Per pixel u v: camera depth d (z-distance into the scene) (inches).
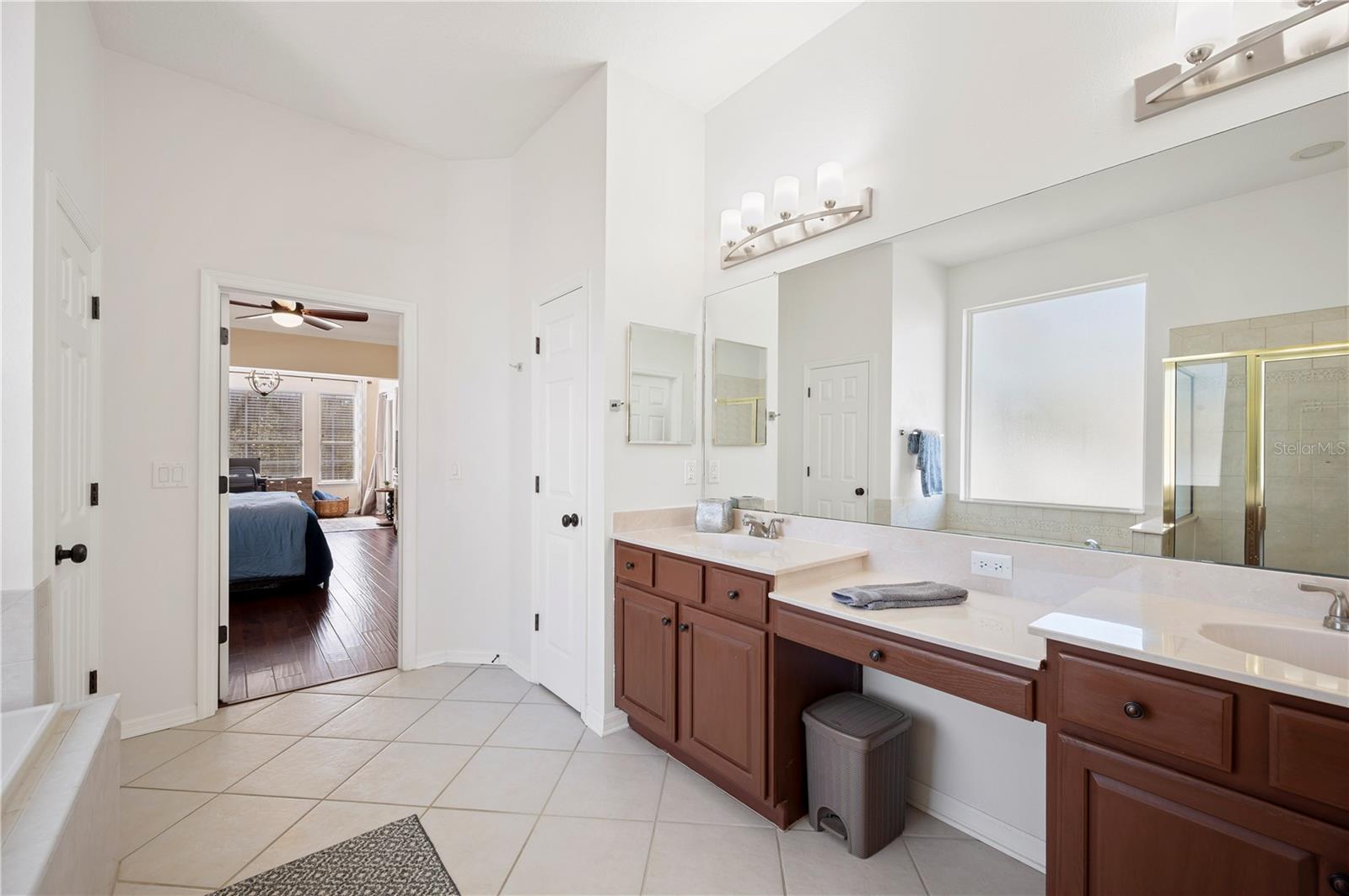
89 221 82.2
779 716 71.1
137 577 93.0
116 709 59.1
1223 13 49.9
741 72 100.6
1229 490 53.5
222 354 104.2
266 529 179.2
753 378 101.4
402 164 123.4
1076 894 44.6
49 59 65.8
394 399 368.5
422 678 119.3
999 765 68.0
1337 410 48.2
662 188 105.3
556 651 110.7
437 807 74.9
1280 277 50.8
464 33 89.7
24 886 33.7
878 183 83.1
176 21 85.7
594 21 87.7
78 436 78.2
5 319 59.3
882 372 82.0
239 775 81.7
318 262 112.1
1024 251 67.7
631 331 100.1
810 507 91.8
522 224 124.2
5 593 58.1
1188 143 55.7
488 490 129.5
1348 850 33.1
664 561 86.6
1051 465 65.2
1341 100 47.9
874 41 83.4
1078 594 62.9
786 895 60.3
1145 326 58.5
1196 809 38.9
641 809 75.0
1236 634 47.8
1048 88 65.5
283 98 105.9
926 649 55.8
